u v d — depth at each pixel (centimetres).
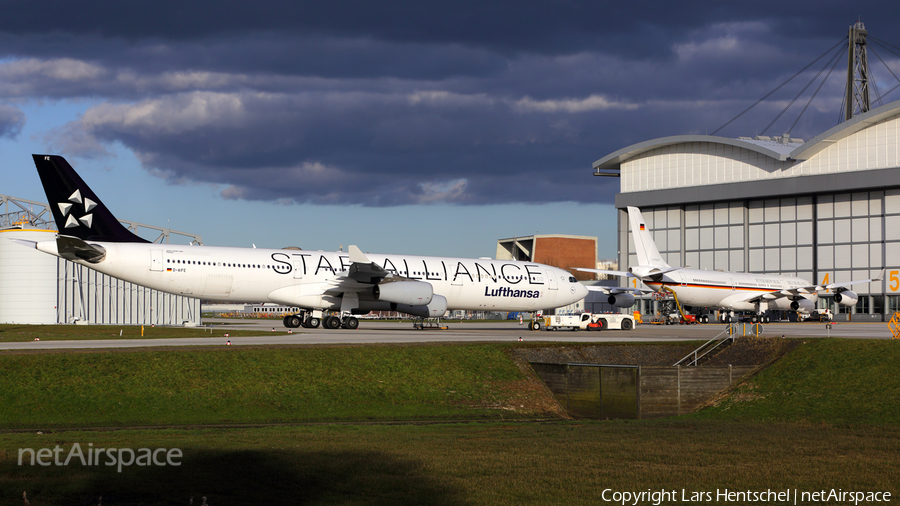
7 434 4419
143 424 5228
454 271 11238
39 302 12012
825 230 16550
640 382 6575
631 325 12031
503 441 4288
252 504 2830
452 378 6762
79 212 9319
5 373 5631
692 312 16612
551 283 12006
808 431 4850
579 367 6912
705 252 18112
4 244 12100
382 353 6944
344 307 10544
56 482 3069
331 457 3688
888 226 15712
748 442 4334
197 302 16700
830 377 6638
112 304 13788
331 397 6075
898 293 15550
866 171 15575
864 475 3462
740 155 17400
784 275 16175
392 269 10788
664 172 18538
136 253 9312
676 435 4609
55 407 5350
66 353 6131
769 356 7419
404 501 2927
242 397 5859
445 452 3881
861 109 19312
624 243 19238
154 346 7012
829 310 15950
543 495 3056
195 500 2848
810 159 16500
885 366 6612
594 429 4912
